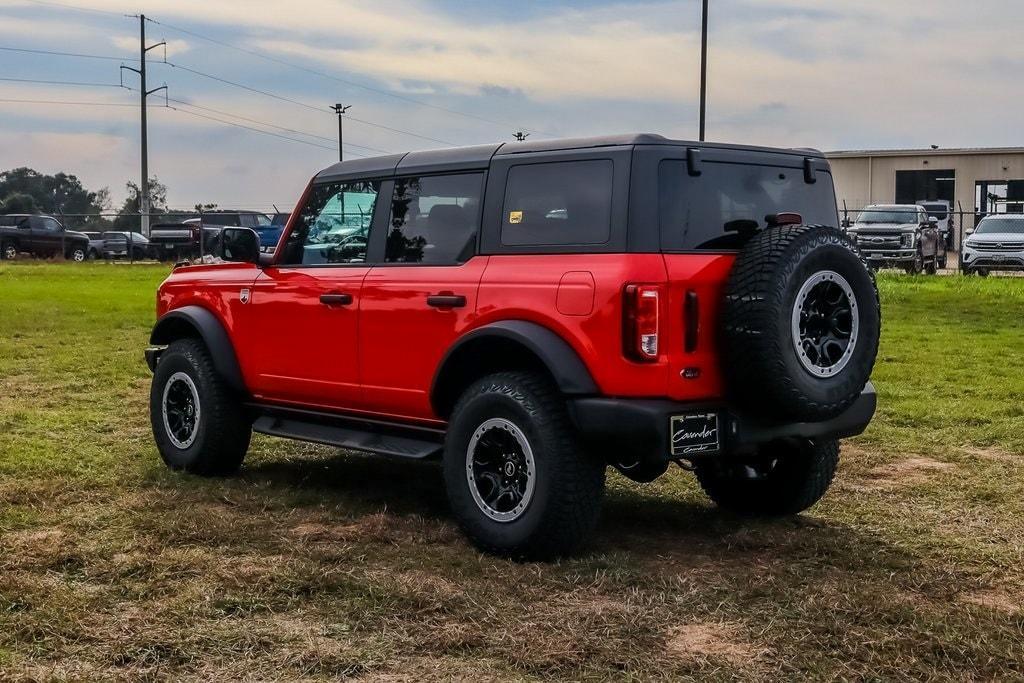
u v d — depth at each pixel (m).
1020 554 5.52
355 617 4.50
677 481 7.15
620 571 5.09
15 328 16.08
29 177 134.12
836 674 3.98
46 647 4.15
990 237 29.34
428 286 5.77
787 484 6.16
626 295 4.95
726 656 4.14
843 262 5.13
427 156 6.10
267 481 6.94
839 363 5.17
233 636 4.25
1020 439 8.41
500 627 4.38
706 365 5.10
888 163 54.06
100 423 8.91
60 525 5.84
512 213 5.55
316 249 6.60
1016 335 15.61
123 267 34.41
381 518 6.00
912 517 6.28
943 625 4.43
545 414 5.16
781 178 5.70
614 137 5.25
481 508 5.42
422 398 5.84
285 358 6.65
